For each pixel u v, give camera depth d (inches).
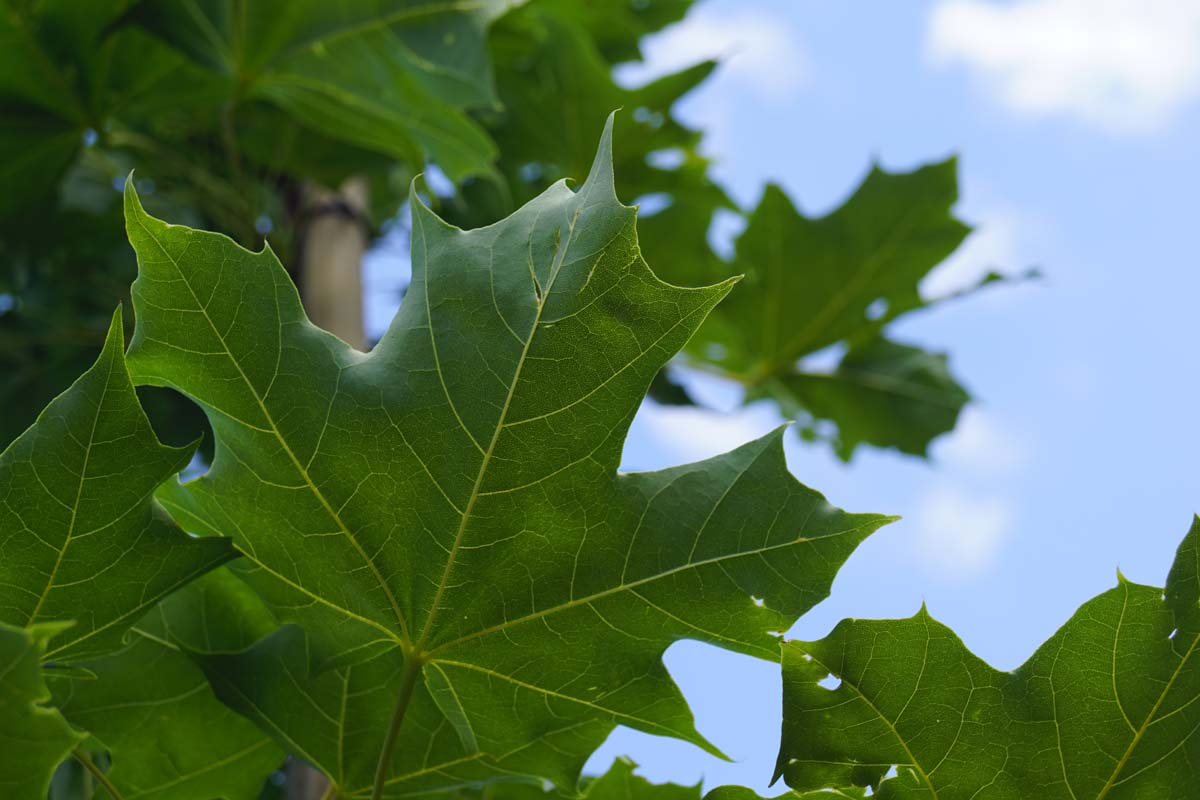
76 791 29.7
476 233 21.8
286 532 22.2
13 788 19.6
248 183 41.6
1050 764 21.7
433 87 37.2
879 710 21.5
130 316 44.7
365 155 41.1
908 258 49.2
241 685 23.5
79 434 21.0
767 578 21.7
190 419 41.2
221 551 21.8
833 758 21.6
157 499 22.2
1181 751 21.6
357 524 22.1
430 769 23.7
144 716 24.2
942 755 21.6
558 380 21.6
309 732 23.6
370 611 22.4
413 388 21.7
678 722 22.5
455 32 37.4
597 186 21.5
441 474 21.8
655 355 21.4
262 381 21.7
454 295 21.7
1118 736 21.6
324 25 36.5
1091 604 21.5
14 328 43.4
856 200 48.7
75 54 35.7
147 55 36.8
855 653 21.4
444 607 22.3
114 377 21.0
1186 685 21.5
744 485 21.8
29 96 36.4
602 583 22.0
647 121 46.6
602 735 22.8
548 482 21.8
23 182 39.0
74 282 43.9
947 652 21.4
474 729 22.9
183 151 43.1
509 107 46.7
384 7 36.7
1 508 21.0
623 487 21.8
